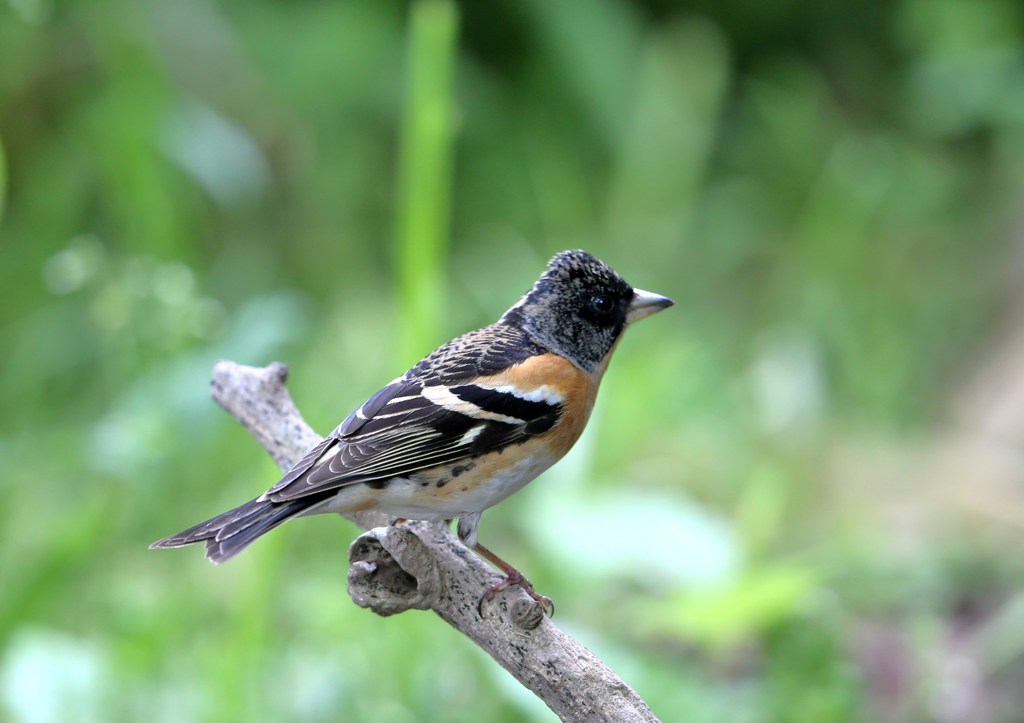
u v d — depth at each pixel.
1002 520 10.65
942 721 8.32
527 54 16.05
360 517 6.52
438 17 8.88
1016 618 8.96
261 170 13.77
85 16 13.74
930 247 15.07
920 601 9.50
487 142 15.42
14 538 9.79
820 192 15.09
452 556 5.73
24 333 12.34
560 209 14.84
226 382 6.59
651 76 15.52
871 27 16.92
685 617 8.02
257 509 5.61
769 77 16.75
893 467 11.70
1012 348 13.27
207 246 14.20
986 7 15.38
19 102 13.55
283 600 9.05
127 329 10.53
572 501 8.92
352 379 11.77
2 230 13.27
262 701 7.79
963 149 16.58
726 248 14.91
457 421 5.98
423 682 7.96
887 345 13.39
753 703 7.66
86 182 13.24
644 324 13.17
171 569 9.61
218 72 14.59
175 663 8.30
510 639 5.36
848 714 7.61
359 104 15.02
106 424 9.80
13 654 7.87
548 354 6.43
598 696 5.16
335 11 15.28
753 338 13.59
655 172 15.02
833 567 9.79
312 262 14.00
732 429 12.00
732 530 9.64
